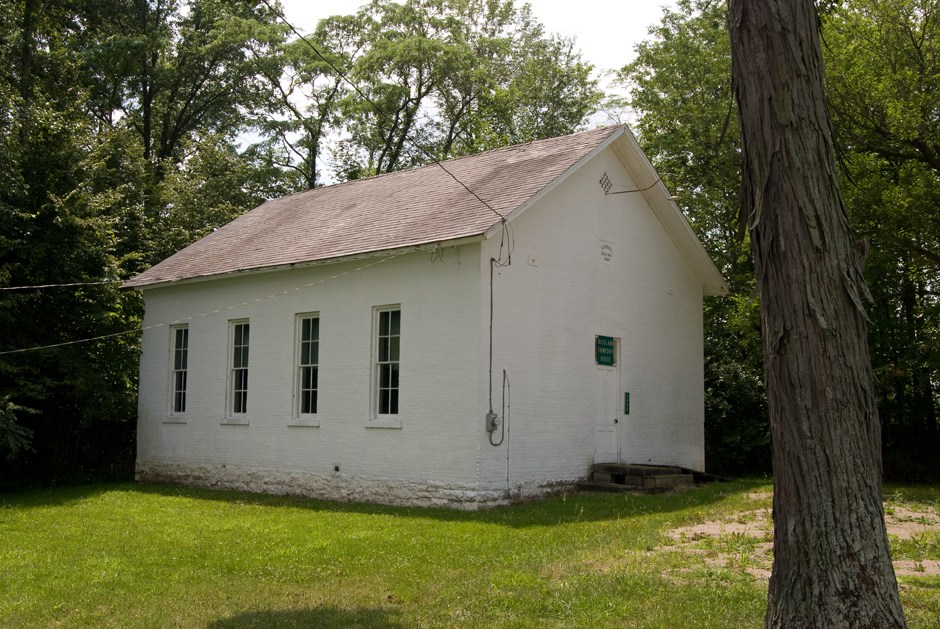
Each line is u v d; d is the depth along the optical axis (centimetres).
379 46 3503
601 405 1728
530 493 1533
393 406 1600
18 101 2028
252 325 1889
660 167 2695
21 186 1969
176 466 2039
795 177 602
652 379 1878
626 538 1085
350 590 859
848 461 569
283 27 3659
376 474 1597
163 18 3684
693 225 2561
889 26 1936
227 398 1934
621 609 744
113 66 3353
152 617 771
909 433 2223
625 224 1836
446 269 1522
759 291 620
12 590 888
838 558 557
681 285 2008
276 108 3888
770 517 1241
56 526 1347
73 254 2050
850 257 602
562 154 1725
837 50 1923
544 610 759
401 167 3803
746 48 631
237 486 1878
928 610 721
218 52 3644
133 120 3703
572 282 1675
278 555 1049
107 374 2166
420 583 881
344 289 1700
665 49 2772
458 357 1485
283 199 2412
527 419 1539
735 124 2511
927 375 2028
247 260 1903
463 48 3506
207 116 4038
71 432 2273
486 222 1464
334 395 1695
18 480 2050
